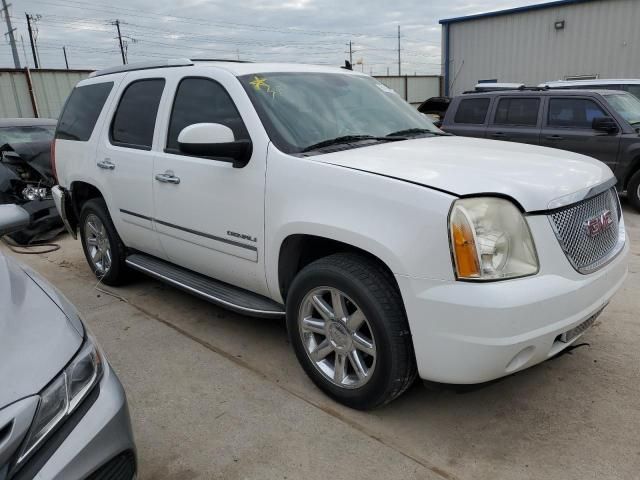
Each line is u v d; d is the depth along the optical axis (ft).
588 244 8.32
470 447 8.36
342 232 8.38
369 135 11.15
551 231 7.70
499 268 7.45
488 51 65.98
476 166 8.61
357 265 8.56
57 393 5.54
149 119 12.93
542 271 7.59
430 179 7.94
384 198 8.02
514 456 8.11
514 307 7.17
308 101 11.19
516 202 7.62
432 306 7.52
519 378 10.17
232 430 8.96
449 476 7.75
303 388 10.14
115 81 14.57
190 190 11.33
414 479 7.72
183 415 9.42
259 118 10.19
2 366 5.43
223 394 10.03
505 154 9.68
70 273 17.66
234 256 10.77
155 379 10.64
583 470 7.76
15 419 5.08
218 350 11.75
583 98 25.26
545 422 8.89
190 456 8.38
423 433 8.72
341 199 8.53
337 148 10.09
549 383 9.98
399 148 10.14
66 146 15.96
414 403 9.55
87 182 14.92
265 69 11.63
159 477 7.94
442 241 7.40
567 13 58.75
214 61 12.77
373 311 8.22
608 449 8.16
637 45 55.11
